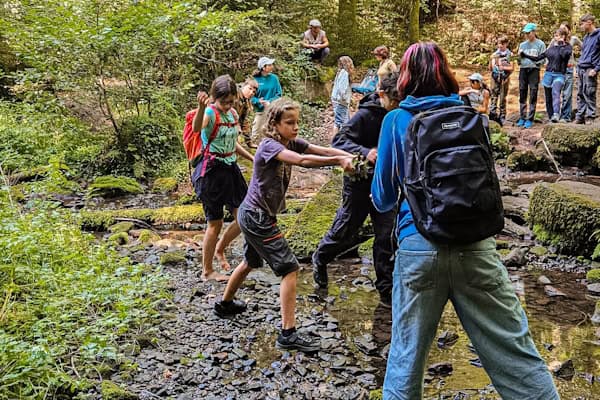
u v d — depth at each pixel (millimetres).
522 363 2328
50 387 2992
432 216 2271
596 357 3506
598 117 10562
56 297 3734
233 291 4012
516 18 17484
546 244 5574
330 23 15680
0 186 5992
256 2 12672
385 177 2584
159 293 4316
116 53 8836
